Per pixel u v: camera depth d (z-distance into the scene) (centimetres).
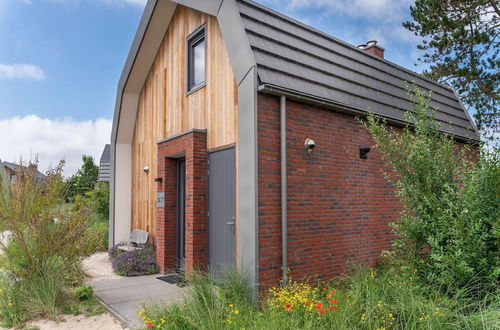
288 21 742
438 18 1606
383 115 757
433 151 520
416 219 503
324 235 651
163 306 510
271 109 589
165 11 877
